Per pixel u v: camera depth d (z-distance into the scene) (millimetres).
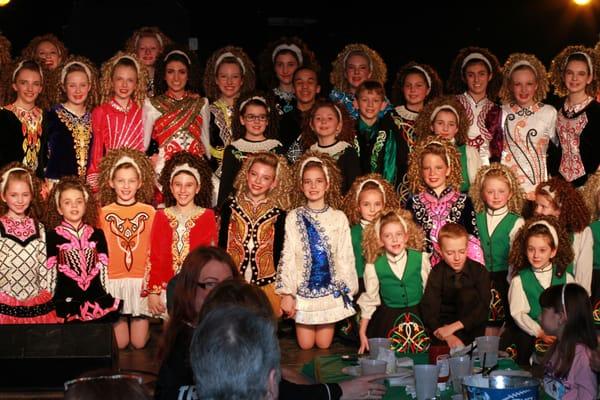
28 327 5227
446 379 4285
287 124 8000
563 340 4512
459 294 6484
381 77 8430
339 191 7148
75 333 5195
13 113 7254
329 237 6938
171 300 4082
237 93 8047
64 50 8320
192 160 6988
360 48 8398
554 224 6473
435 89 7965
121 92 7402
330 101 7535
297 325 6863
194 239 6848
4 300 6418
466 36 10078
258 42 10297
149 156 7551
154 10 9625
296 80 8109
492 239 6910
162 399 3480
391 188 7160
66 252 6590
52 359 5117
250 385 2461
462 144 7516
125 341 6859
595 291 6922
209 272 3689
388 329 6641
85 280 6605
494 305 6836
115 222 6828
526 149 7648
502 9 9930
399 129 7668
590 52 7672
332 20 10422
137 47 8422
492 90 7852
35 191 6672
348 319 7055
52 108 7332
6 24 9633
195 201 7066
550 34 9766
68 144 7258
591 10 9594
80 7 9539
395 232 6645
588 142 7555
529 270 6477
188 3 10141
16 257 6449
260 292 3371
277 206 7105
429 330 6605
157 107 7586
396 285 6652
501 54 9977
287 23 10391
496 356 4578
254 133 7559
